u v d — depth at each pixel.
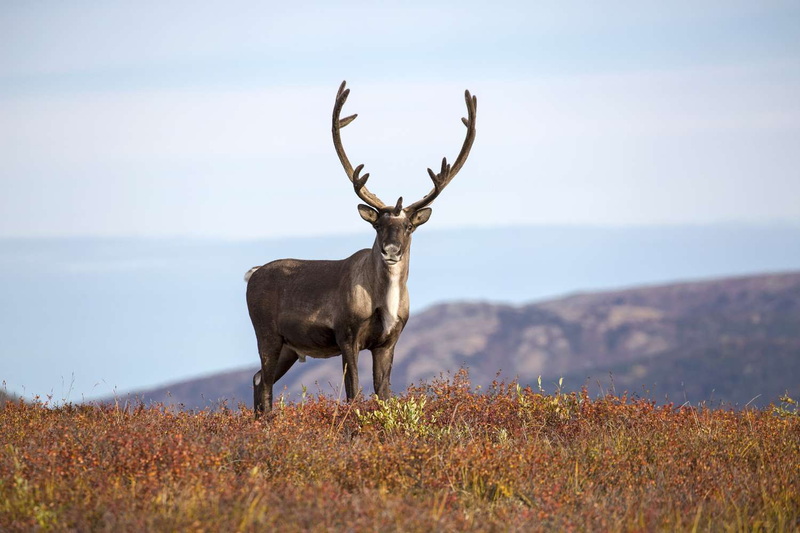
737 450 32.97
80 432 32.06
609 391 39.88
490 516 25.91
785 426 35.81
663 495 28.52
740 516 27.05
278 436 31.91
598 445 32.53
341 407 38.06
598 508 26.86
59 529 23.53
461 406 37.56
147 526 23.27
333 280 44.84
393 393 41.62
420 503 25.94
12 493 26.02
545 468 30.09
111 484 26.47
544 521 25.86
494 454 30.34
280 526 23.64
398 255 41.53
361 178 43.66
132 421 35.41
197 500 25.03
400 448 30.58
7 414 37.94
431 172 43.75
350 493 28.00
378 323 43.56
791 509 27.66
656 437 33.88
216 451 30.00
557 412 37.41
